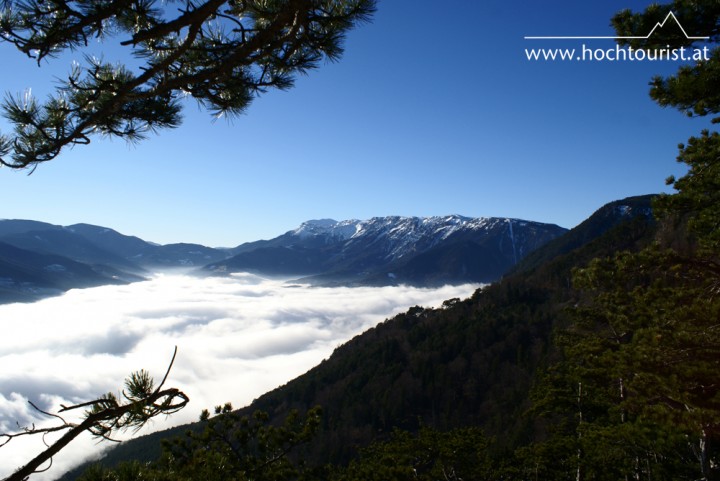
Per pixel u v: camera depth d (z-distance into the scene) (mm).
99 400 1910
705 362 6559
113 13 2754
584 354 13242
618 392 14383
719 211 8195
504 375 73375
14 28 2760
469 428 21016
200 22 2676
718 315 6598
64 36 2783
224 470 4777
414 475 16391
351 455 63438
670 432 9445
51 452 1818
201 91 3367
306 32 3098
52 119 3107
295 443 11219
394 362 87062
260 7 2965
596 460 15109
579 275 9586
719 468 11203
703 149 7980
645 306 8781
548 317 86875
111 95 3189
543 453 17531
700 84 5680
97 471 2516
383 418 70250
